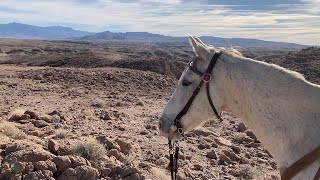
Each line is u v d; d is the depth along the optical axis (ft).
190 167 10.78
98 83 32.42
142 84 33.68
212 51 4.62
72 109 19.17
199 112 4.61
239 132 16.20
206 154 12.23
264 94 4.40
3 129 10.59
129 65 52.21
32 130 11.91
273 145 4.41
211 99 4.55
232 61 4.53
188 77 4.62
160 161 10.51
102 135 11.79
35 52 109.09
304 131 4.21
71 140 10.43
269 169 11.62
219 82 4.53
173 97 4.74
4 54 97.86
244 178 10.61
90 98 24.81
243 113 4.57
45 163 8.30
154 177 9.11
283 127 4.32
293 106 4.29
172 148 4.85
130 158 10.30
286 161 4.28
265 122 4.42
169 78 37.22
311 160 4.08
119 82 33.35
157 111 20.65
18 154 8.36
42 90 27.20
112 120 16.43
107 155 9.89
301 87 4.31
